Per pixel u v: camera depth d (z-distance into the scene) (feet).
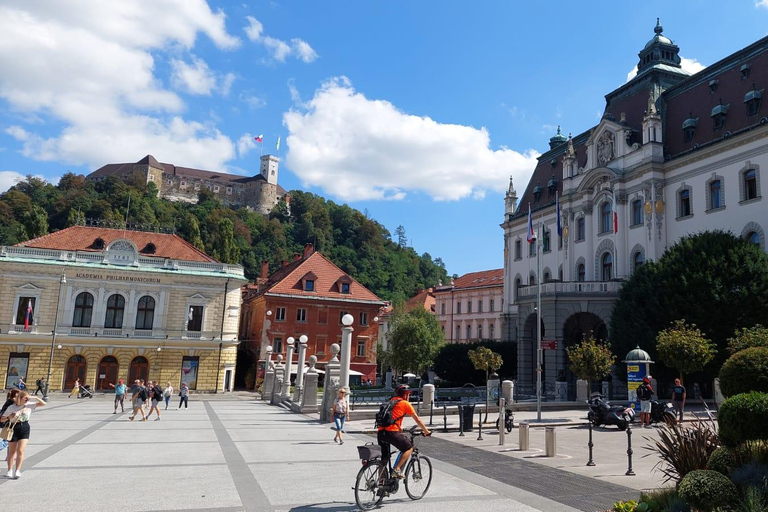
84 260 184.55
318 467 50.26
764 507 28.14
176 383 186.19
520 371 158.81
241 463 51.85
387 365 257.75
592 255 163.12
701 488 30.07
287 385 136.46
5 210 399.44
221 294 194.59
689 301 110.22
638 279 124.57
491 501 38.14
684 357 96.48
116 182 538.06
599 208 161.79
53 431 76.69
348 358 90.17
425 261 556.10
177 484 41.91
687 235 126.31
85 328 180.34
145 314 188.24
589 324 155.22
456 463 54.29
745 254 110.73
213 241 347.15
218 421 94.63
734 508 29.22
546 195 194.39
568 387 142.00
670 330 102.89
